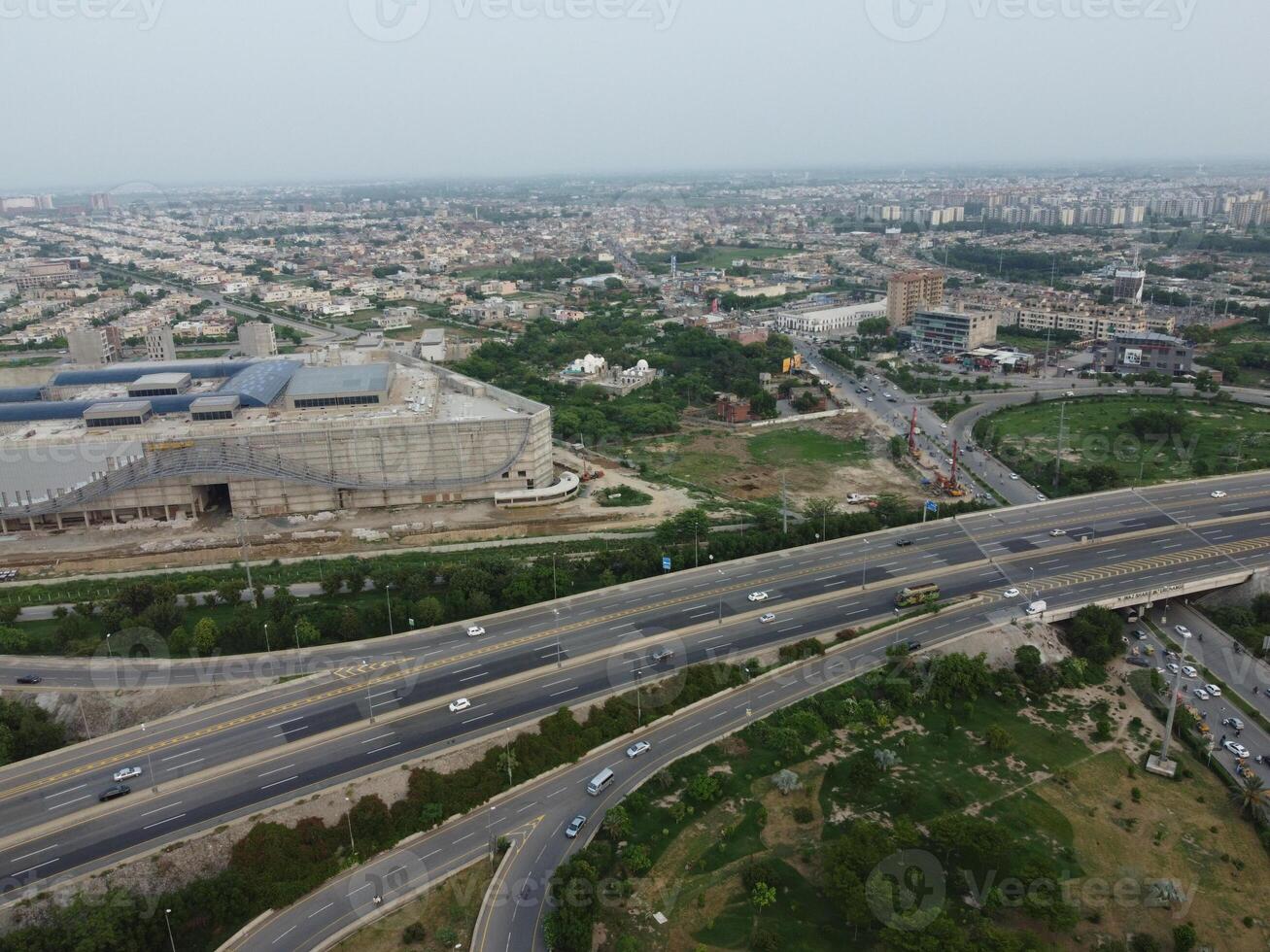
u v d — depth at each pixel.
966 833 166.88
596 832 179.88
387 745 199.88
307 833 175.25
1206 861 174.75
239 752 197.75
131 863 168.25
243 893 162.62
